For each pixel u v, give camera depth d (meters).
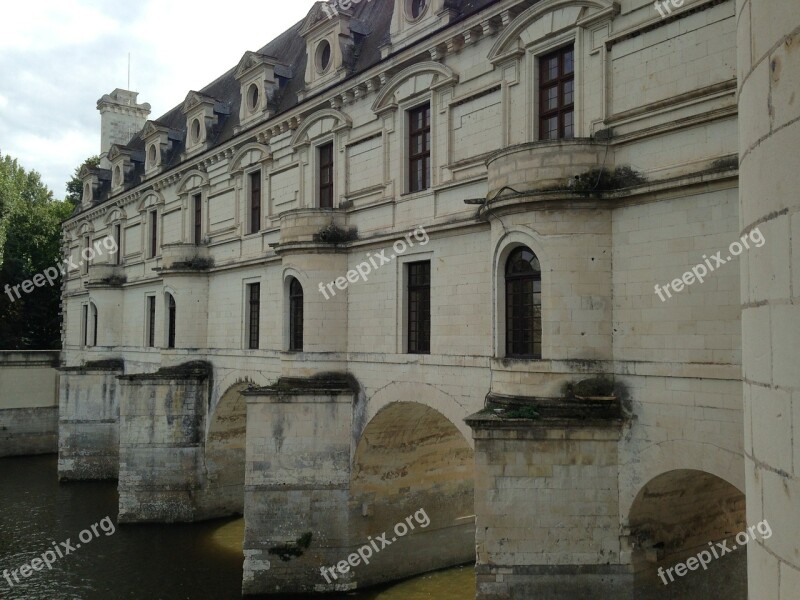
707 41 13.67
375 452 23.50
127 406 32.56
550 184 15.22
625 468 14.66
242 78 30.97
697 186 13.57
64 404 42.00
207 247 32.72
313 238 23.67
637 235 14.72
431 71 20.28
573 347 15.09
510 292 16.50
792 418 5.18
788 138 5.25
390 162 21.98
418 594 23.14
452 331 19.45
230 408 32.31
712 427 13.23
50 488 40.66
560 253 15.22
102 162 54.75
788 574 5.23
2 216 52.34
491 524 14.74
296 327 24.95
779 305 5.36
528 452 14.73
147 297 39.53
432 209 20.23
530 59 17.22
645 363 14.44
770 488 5.51
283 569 23.06
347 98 23.61
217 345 31.89
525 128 17.27
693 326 13.65
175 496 32.47
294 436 23.16
